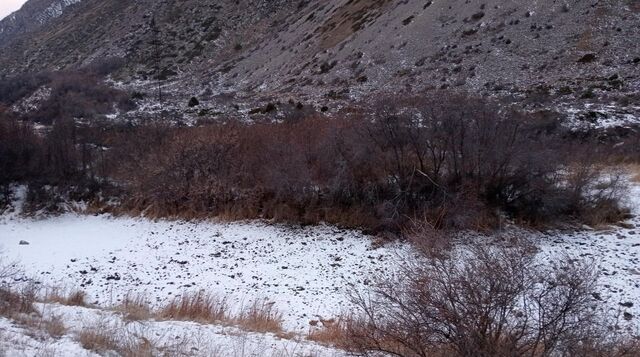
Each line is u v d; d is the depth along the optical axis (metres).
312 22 60.53
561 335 5.11
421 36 41.03
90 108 38.84
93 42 90.75
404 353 5.55
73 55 88.94
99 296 10.68
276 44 62.78
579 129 20.34
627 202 13.38
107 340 6.16
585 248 11.28
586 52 31.73
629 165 16.59
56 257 13.56
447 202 12.88
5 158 18.02
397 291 6.09
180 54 74.62
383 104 14.48
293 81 46.91
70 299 9.55
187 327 7.60
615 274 9.77
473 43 37.12
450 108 13.66
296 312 9.52
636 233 12.02
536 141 13.98
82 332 6.30
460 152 13.48
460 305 5.14
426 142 13.63
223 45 74.06
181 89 59.25
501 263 5.81
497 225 12.54
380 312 7.79
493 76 32.50
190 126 24.80
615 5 34.53
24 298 7.90
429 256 5.81
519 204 13.17
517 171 13.12
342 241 13.41
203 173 16.73
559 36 34.03
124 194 17.55
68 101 40.69
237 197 15.99
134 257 13.36
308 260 12.45
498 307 5.21
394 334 5.61
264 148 16.67
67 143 19.67
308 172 15.28
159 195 16.62
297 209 15.11
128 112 36.72
